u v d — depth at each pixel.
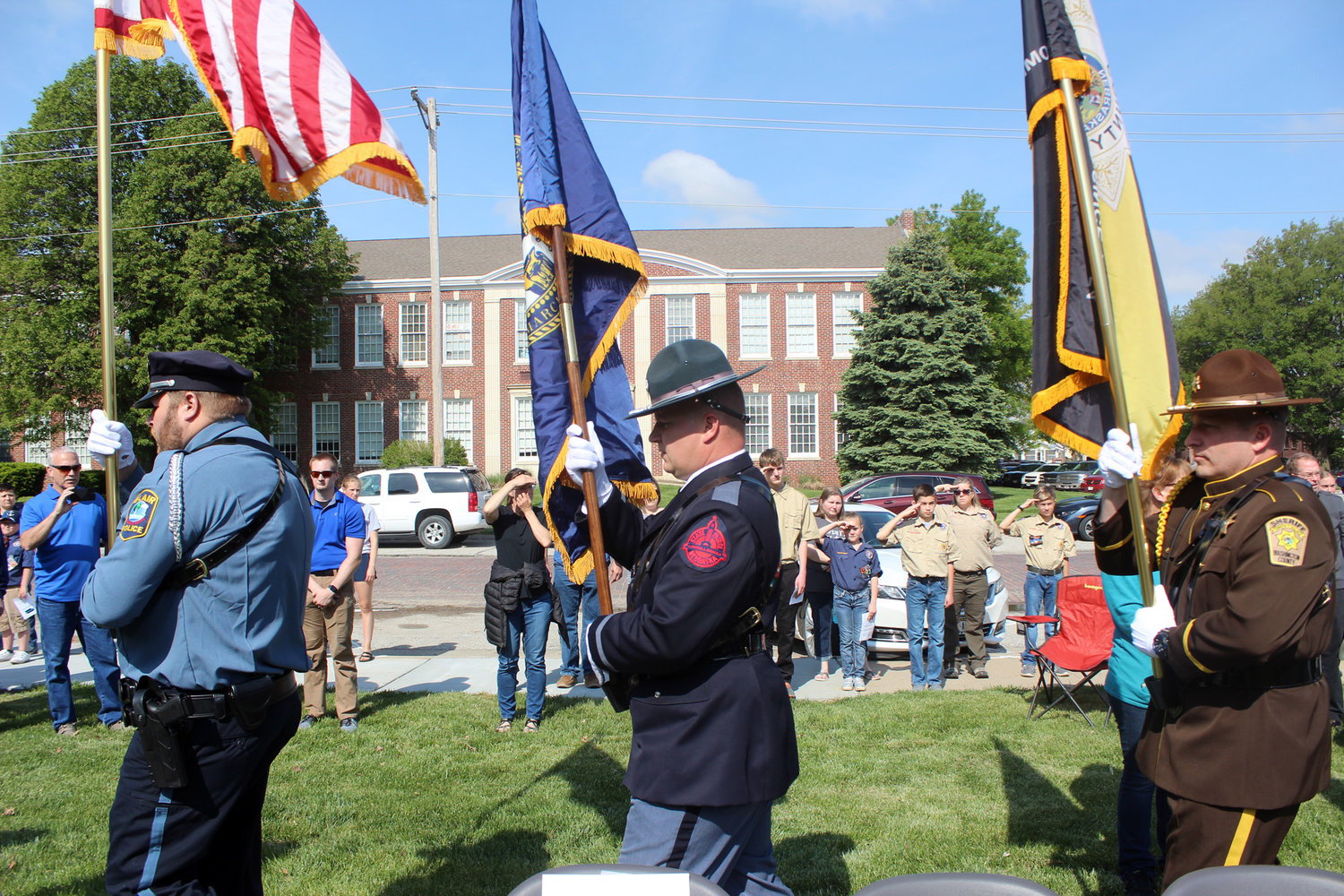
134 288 24.09
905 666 8.26
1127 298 2.92
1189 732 2.39
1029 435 42.94
